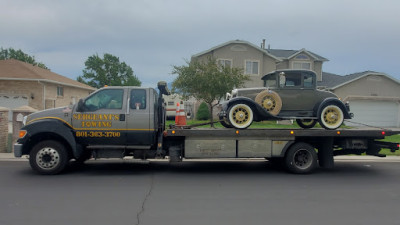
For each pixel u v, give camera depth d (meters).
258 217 4.64
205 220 4.49
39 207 4.95
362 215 4.79
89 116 7.26
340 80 26.69
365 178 7.46
